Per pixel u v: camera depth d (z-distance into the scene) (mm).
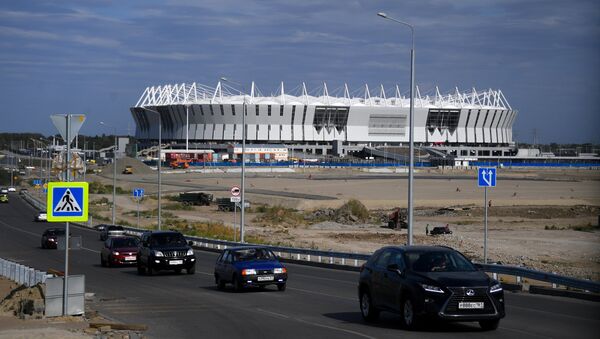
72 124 30062
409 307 25094
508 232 107188
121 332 26406
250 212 151375
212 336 25719
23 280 44938
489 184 45469
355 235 102000
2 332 26000
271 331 26531
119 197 190875
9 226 127500
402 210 152125
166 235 54156
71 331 26438
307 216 142000
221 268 42688
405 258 26234
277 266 41031
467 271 25469
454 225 121188
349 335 25094
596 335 24328
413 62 50312
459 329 25906
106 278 51094
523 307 32562
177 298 38344
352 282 46812
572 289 38438
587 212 149750
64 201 28828
